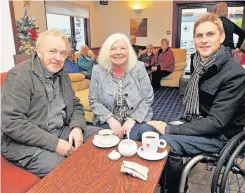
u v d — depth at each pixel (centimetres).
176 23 626
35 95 134
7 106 123
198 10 602
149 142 111
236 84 128
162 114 347
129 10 657
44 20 446
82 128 154
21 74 131
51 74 141
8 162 126
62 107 152
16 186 104
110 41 170
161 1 621
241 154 139
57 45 136
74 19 573
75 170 100
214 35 138
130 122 169
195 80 150
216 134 141
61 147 128
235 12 574
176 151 134
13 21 257
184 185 130
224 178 122
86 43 635
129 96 173
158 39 652
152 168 102
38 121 138
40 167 122
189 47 636
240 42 320
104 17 684
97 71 179
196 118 152
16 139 125
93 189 88
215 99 137
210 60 139
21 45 268
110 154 112
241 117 138
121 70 175
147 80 182
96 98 182
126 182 92
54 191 87
